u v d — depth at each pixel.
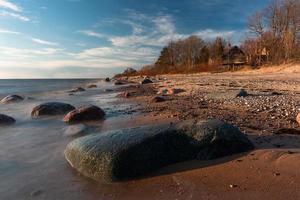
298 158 5.08
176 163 5.75
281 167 4.95
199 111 11.95
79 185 5.23
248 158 5.54
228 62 78.06
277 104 12.54
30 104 18.81
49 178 5.58
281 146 6.40
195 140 5.94
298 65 48.72
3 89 45.50
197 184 4.86
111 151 5.48
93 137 6.21
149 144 5.65
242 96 15.86
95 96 23.67
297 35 58.84
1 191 5.14
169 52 104.44
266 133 7.64
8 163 6.52
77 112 11.34
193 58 99.38
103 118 11.56
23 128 10.40
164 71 96.00
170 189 4.81
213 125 6.10
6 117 11.51
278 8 63.44
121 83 48.38
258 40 68.62
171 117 10.77
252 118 9.96
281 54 60.41
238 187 4.57
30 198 4.84
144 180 5.25
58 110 13.40
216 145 5.85
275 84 24.47
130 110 13.46
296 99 13.98
